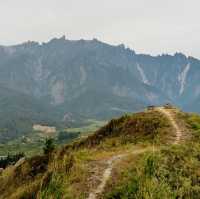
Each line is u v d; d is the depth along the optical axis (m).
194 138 44.38
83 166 33.94
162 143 42.81
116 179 31.00
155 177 29.92
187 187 29.45
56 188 31.75
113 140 54.41
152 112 58.25
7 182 68.50
